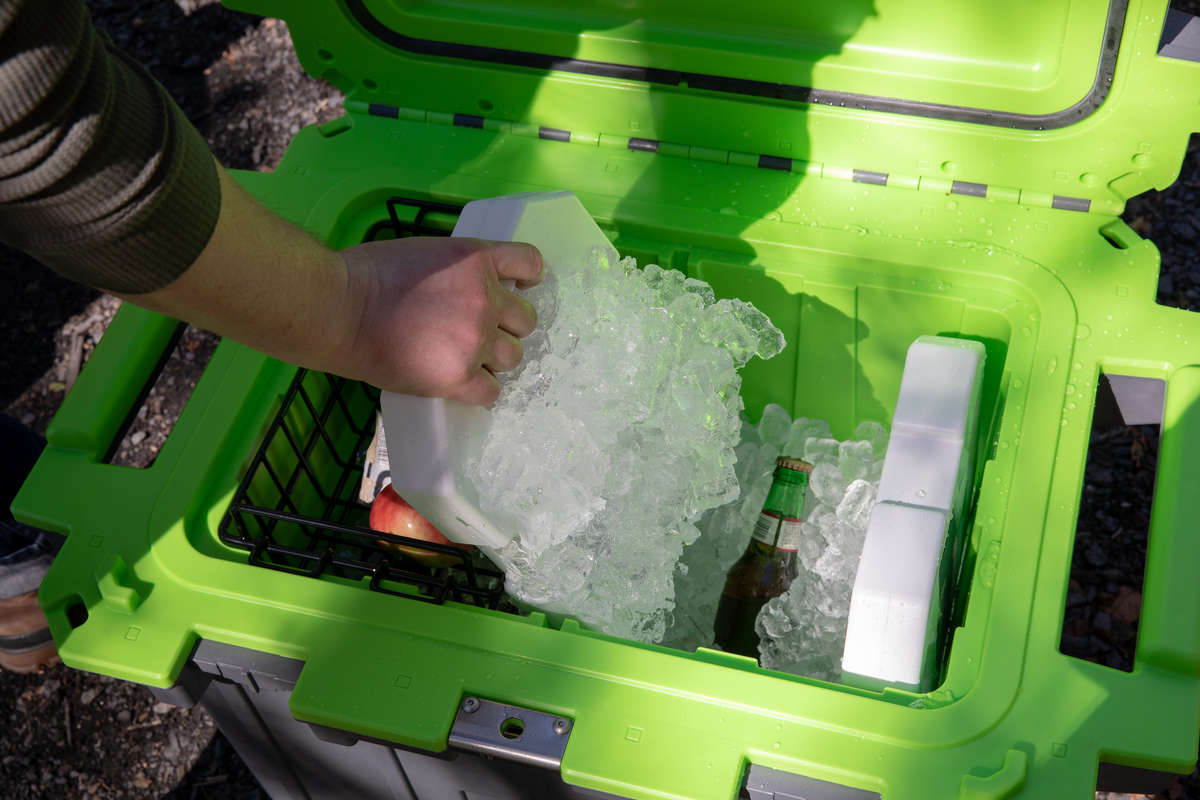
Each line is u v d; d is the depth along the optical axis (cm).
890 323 128
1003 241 121
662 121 130
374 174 134
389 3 127
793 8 117
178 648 101
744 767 92
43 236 71
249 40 279
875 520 100
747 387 146
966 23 112
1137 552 195
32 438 155
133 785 189
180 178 72
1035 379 112
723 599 131
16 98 62
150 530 109
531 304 102
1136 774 94
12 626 147
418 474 93
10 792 189
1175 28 109
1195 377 108
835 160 127
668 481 120
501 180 132
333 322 89
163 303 80
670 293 124
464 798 119
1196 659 92
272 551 109
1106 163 117
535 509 100
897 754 90
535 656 97
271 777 132
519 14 126
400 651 99
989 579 100
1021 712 92
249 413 118
